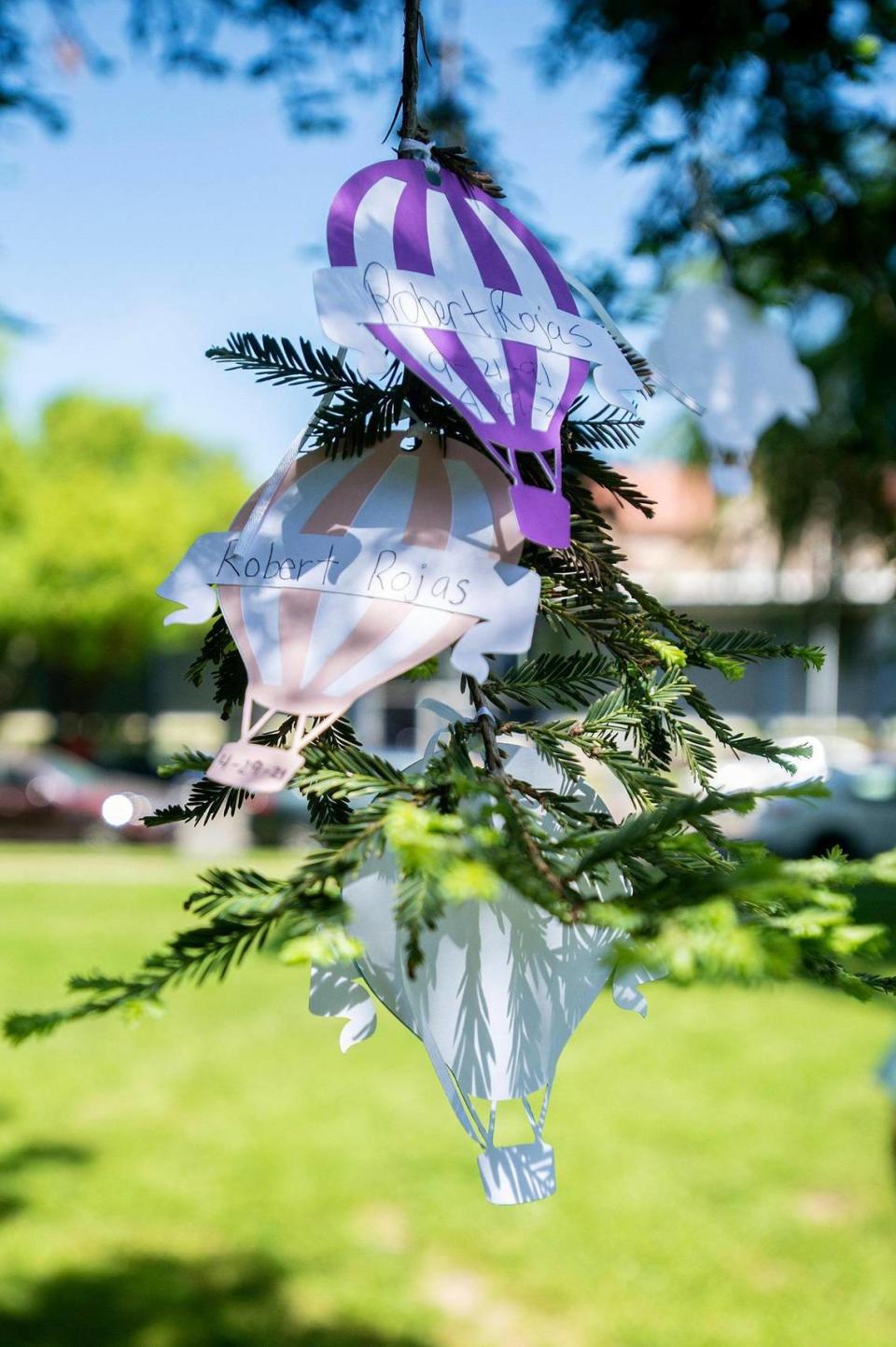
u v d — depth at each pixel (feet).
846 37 5.74
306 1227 12.10
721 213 4.99
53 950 25.41
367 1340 10.00
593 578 2.37
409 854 1.48
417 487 2.00
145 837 43.19
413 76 2.38
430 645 1.84
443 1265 11.37
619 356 2.28
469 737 2.02
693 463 21.43
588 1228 12.10
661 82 5.91
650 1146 14.24
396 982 1.82
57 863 39.60
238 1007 20.66
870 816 33.68
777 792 1.72
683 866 1.74
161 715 81.71
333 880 1.63
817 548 21.84
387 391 2.18
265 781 1.69
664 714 2.33
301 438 2.05
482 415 1.98
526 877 1.55
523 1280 11.10
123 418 74.79
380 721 44.14
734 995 21.39
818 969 1.62
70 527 67.67
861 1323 10.26
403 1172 13.46
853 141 6.36
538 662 2.38
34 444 75.31
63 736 80.23
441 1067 1.84
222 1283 10.93
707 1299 10.69
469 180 2.32
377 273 2.03
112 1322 10.13
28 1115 15.28
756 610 39.52
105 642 70.74
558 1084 16.58
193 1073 17.06
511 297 2.17
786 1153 13.98
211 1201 12.65
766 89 6.09
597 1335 10.14
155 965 1.57
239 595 1.91
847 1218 12.23
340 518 1.96
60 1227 11.96
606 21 6.61
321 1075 16.93
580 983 1.93
